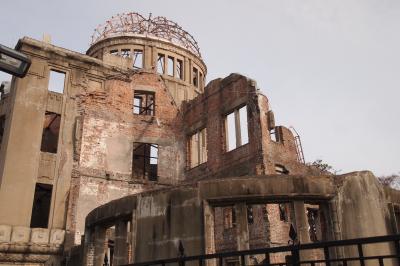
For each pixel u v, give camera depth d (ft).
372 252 34.91
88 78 80.84
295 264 17.95
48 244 63.98
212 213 36.27
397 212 41.42
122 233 41.57
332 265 33.91
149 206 39.45
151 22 115.34
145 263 24.26
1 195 63.62
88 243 46.44
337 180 35.91
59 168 70.95
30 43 73.41
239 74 73.82
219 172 73.61
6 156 66.03
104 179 76.18
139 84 87.86
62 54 77.10
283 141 70.13
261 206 61.41
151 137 85.05
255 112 67.87
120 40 108.27
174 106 90.02
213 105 80.02
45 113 74.33
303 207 34.73
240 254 19.89
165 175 83.56
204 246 34.81
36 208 79.20
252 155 66.39
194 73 116.88
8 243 61.00
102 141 78.64
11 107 70.28
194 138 91.66
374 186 38.09
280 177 35.45
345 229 34.42
